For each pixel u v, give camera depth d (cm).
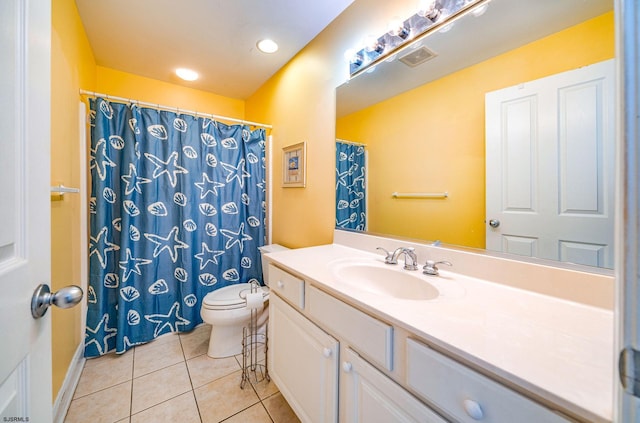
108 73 224
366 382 81
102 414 127
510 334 61
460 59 104
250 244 230
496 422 51
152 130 186
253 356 176
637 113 26
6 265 45
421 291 100
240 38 183
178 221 197
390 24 127
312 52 183
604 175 72
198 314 209
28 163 53
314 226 184
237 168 223
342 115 160
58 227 128
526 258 88
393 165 132
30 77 54
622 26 28
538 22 84
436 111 113
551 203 82
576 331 62
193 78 242
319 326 103
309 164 189
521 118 88
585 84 75
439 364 60
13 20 49
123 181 176
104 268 171
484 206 98
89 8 154
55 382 122
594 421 40
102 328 170
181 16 161
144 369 161
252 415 129
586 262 76
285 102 216
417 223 122
